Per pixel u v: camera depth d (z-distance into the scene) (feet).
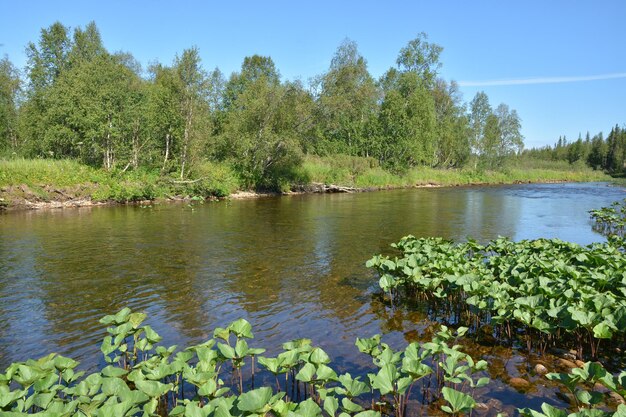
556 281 25.21
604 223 61.98
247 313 26.27
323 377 15.75
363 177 138.41
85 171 84.69
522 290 24.80
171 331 23.63
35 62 120.57
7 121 105.70
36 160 83.87
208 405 13.91
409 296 29.71
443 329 20.89
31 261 38.09
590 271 27.27
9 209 72.18
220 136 112.37
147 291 30.22
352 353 21.07
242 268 36.27
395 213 73.36
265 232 53.42
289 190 116.37
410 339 22.76
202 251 42.52
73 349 21.62
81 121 87.81
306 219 65.36
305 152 136.05
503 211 77.15
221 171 103.96
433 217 68.28
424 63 171.22
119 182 85.97
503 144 193.88
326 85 117.91
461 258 30.81
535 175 195.21
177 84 95.76
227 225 58.95
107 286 31.24
